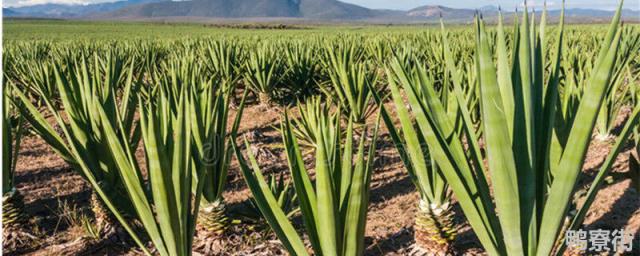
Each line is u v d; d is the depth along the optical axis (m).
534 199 1.68
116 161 2.17
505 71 1.69
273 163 5.64
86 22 117.81
